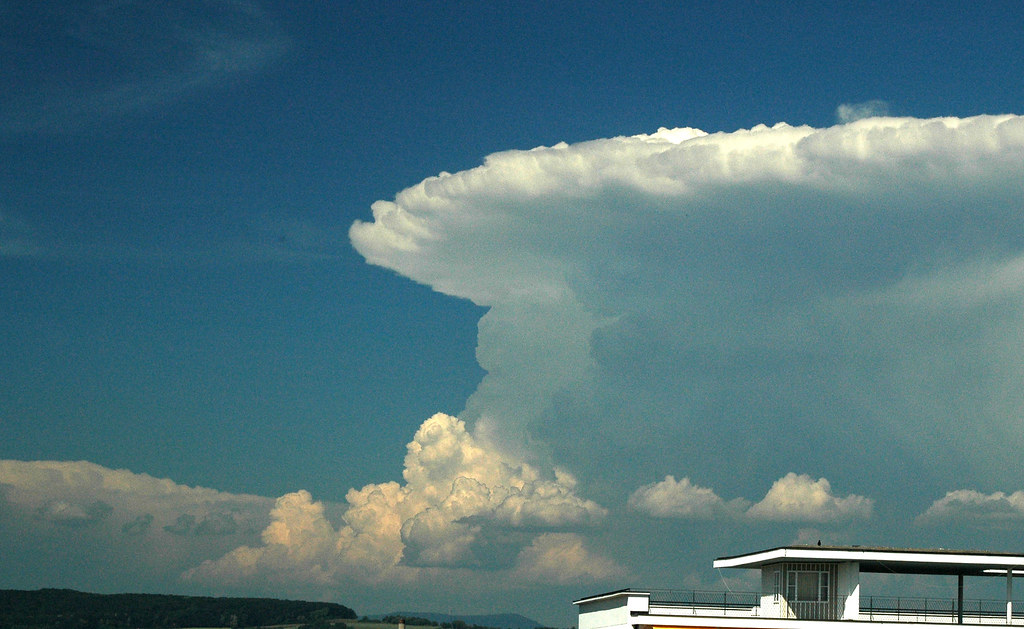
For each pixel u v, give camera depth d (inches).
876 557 3097.9
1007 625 3198.8
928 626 3083.2
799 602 3174.2
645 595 3161.9
